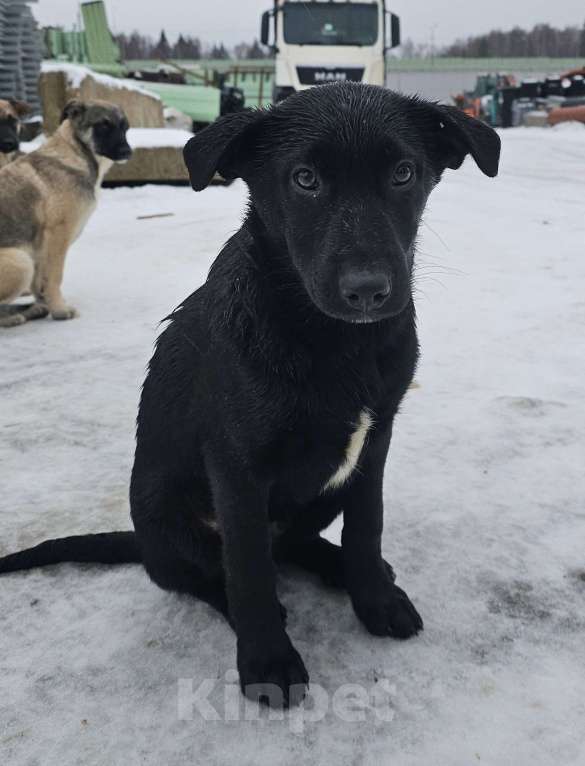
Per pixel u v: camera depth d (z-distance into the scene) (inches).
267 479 75.4
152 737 69.4
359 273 65.7
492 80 1326.3
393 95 78.2
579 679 74.8
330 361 72.4
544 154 535.2
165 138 450.9
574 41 3272.6
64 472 123.6
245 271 76.6
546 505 107.7
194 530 86.7
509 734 68.2
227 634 84.3
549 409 138.9
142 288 242.7
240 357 72.4
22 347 191.3
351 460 78.1
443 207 364.5
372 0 589.3
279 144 74.5
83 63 757.3
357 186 70.4
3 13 494.0
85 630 85.2
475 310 202.4
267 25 605.3
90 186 231.3
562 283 225.8
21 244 216.7
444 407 142.3
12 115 300.0
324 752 67.1
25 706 73.7
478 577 91.9
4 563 94.7
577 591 88.6
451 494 111.5
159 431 85.4
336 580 91.8
